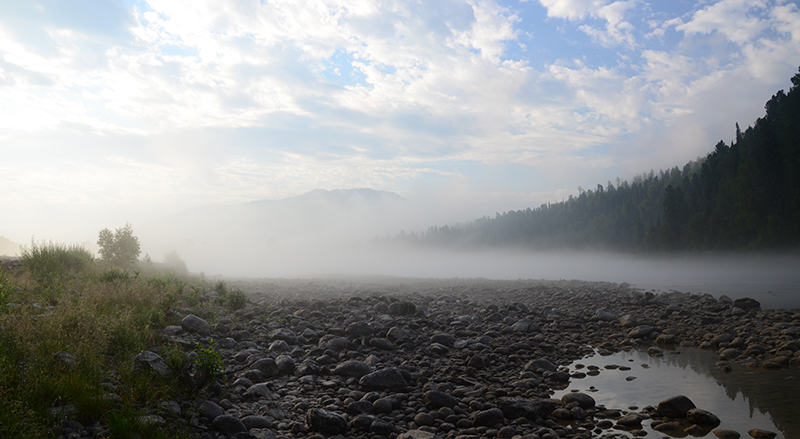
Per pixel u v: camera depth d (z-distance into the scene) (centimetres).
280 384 841
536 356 1190
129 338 797
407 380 898
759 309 1889
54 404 530
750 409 769
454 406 764
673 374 1015
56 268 1689
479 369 1030
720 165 9725
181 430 547
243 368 901
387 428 650
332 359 1015
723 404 798
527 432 670
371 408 731
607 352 1246
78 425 500
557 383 957
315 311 1591
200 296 1667
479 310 2028
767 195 7581
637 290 3272
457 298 2628
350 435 637
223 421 589
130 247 2833
